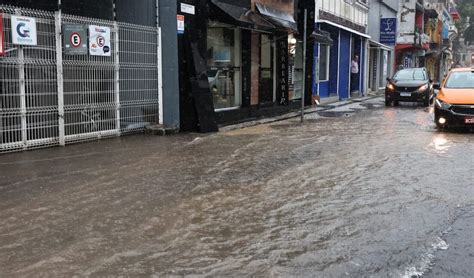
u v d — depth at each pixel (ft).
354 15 94.99
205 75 43.45
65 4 37.27
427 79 74.64
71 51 33.91
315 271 14.96
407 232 18.24
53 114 33.76
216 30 48.60
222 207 21.08
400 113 61.77
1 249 16.31
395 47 141.69
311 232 18.20
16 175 25.93
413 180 25.71
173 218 19.61
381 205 21.44
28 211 20.16
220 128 45.32
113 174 26.50
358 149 34.71
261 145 36.29
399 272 14.90
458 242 17.37
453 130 44.70
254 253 16.28
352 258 15.90
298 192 23.48
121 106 38.83
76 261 15.48
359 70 103.91
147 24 41.32
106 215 19.83
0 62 30.14
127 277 14.46
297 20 67.26
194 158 31.09
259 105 55.62
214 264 15.40
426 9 176.24
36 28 31.89
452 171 27.68
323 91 82.69
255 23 48.83
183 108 42.37
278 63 61.82
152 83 41.16
